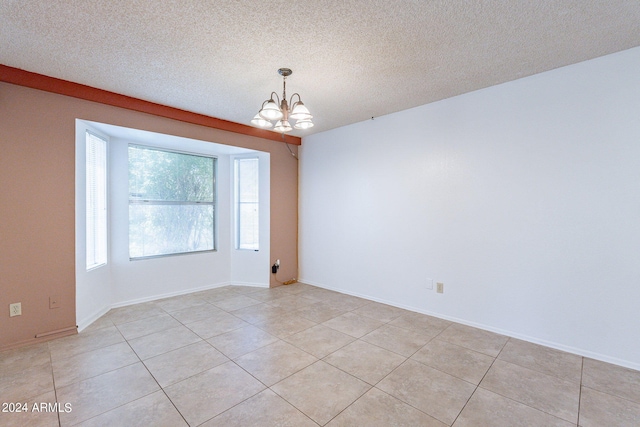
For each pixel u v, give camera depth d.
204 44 2.13
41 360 2.30
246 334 2.81
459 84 2.81
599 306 2.34
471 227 3.00
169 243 4.08
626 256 2.23
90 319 3.07
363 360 2.33
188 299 3.89
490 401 1.84
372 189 3.85
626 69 2.22
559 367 2.23
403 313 3.39
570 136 2.45
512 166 2.74
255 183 4.58
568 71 2.45
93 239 3.19
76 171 2.82
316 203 4.60
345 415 1.71
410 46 2.16
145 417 1.69
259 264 4.54
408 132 3.47
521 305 2.70
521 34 2.02
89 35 2.02
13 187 2.49
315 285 4.62
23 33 1.99
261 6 1.72
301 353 2.44
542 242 2.59
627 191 2.22
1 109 2.43
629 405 1.80
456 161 3.09
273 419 1.68
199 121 3.64
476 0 1.68
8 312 2.47
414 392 1.93
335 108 3.45
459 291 3.09
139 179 3.81
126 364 2.25
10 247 2.49
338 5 1.72
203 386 1.98
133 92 2.99
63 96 2.72
